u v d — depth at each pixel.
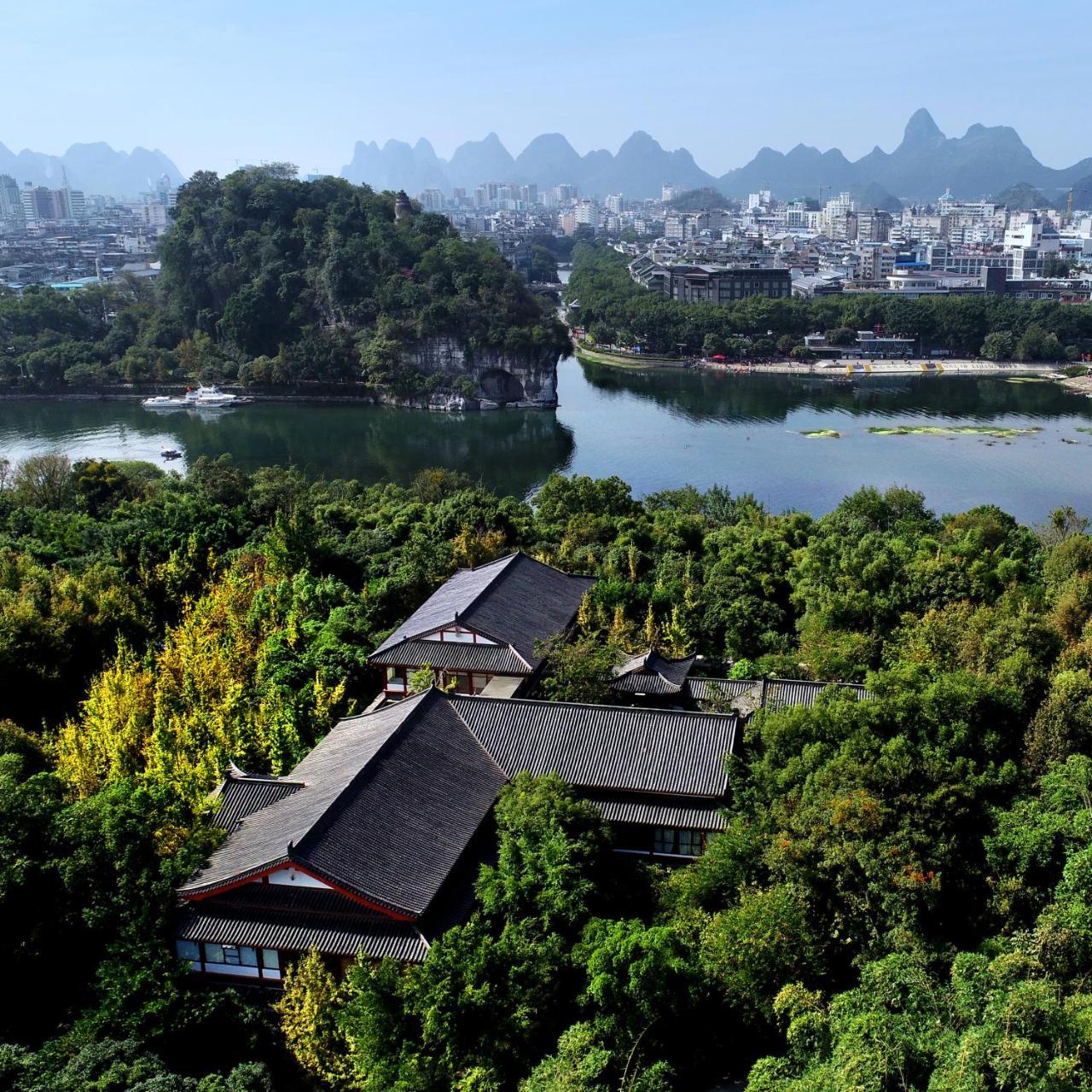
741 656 77.69
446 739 54.44
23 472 134.62
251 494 120.12
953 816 43.34
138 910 42.69
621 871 50.19
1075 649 57.69
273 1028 41.56
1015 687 52.81
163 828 47.19
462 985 38.28
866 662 67.38
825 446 198.50
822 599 75.50
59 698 73.88
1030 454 189.62
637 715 55.31
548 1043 39.72
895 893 40.94
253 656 73.62
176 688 67.50
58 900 42.88
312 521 99.94
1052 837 42.00
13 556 89.69
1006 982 35.41
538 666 67.06
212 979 44.62
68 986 42.50
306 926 43.41
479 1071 36.88
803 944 41.38
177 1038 39.56
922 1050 33.91
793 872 43.34
